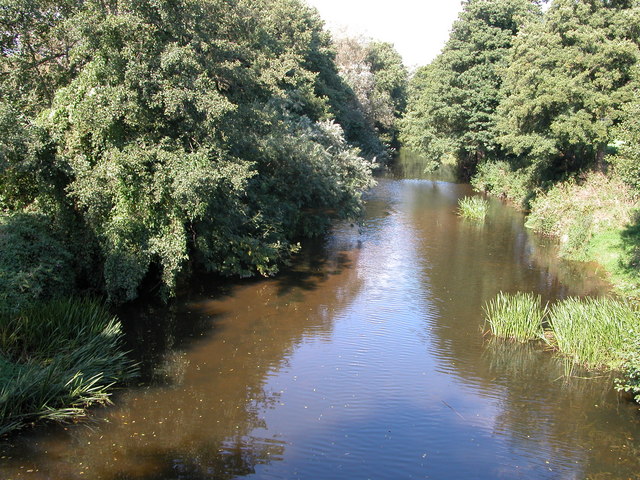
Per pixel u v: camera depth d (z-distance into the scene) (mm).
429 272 19781
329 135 27000
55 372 9797
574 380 11703
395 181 44469
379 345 13234
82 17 12891
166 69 13430
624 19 24859
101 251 13867
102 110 12727
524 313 13938
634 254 19453
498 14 38719
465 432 9477
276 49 31250
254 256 18250
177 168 13289
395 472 8164
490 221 29469
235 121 16922
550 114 26984
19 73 14867
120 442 8719
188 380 11086
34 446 8453
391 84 60844
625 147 15938
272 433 9211
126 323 13914
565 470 8406
